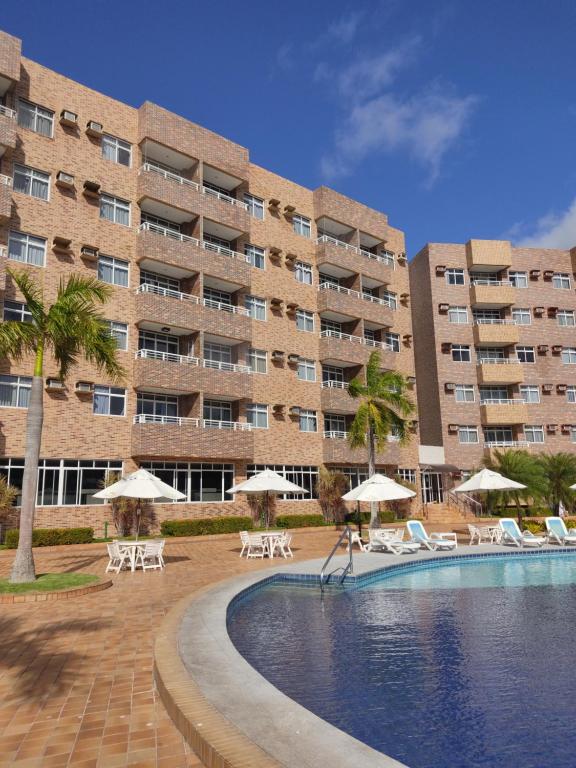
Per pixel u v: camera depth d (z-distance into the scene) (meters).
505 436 44.00
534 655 7.70
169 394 28.97
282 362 34.38
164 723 5.06
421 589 13.00
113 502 25.36
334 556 17.92
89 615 9.62
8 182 24.44
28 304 14.07
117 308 27.12
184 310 28.64
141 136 29.30
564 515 33.38
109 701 5.62
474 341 44.38
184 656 6.50
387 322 39.25
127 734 4.83
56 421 24.22
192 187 31.09
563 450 43.78
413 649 8.08
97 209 27.27
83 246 26.03
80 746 4.60
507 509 38.34
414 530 20.55
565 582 13.85
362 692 6.38
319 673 7.07
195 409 28.53
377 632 9.09
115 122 28.84
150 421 27.31
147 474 17.39
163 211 30.06
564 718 5.64
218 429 28.64
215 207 31.20
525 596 12.02
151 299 27.52
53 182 26.08
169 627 8.03
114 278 27.38
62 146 26.64
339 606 11.19
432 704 6.02
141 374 26.48
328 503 34.31
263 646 8.34
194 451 27.50
